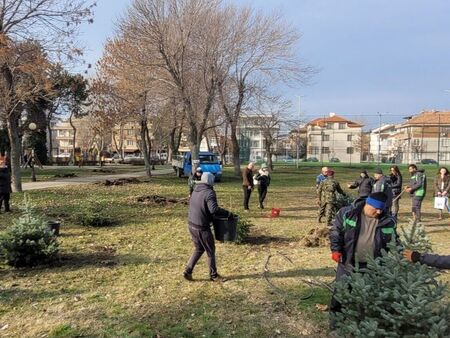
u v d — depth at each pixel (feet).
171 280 23.20
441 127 225.15
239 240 32.42
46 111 175.83
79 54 73.82
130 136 387.75
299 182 102.89
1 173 46.93
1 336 16.60
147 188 80.12
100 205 50.80
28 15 61.77
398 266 12.41
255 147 271.49
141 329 16.83
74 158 211.20
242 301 19.97
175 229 38.65
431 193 84.07
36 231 26.00
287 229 39.14
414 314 11.24
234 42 90.27
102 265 26.30
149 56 77.66
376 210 14.78
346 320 12.77
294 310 18.78
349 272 13.70
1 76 62.28
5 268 25.40
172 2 76.59
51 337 16.38
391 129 278.46
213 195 22.76
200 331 16.72
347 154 258.37
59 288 21.89
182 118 98.02
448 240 34.60
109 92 98.02
